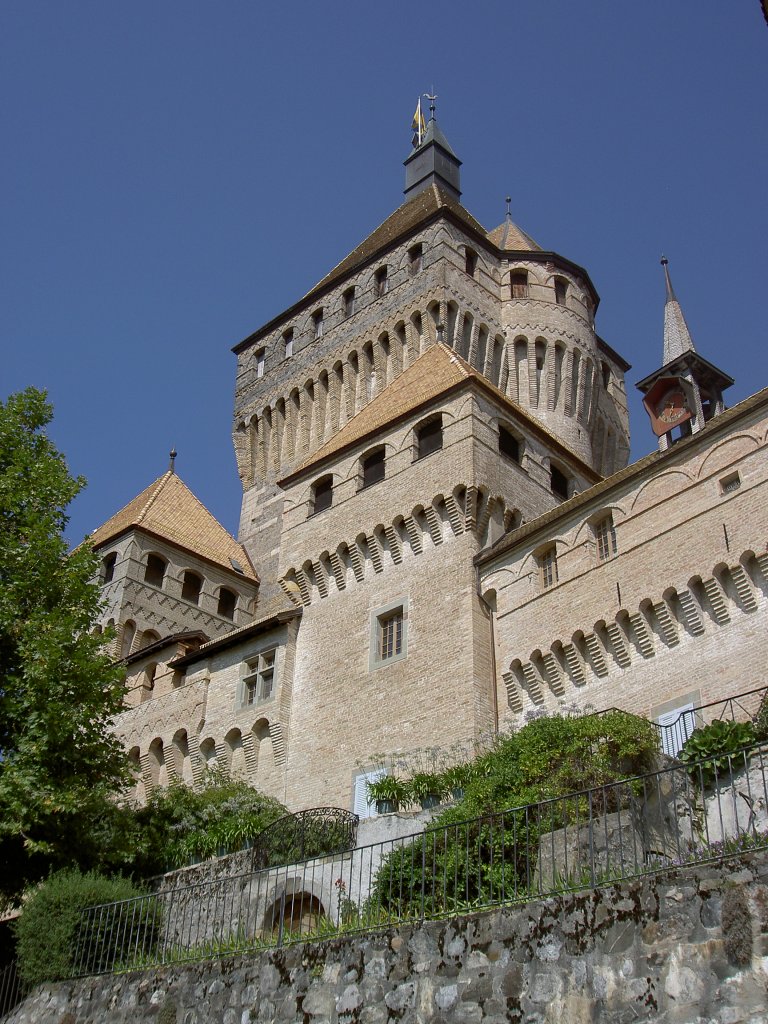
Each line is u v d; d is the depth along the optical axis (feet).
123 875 95.04
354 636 125.08
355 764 114.93
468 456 123.24
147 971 70.08
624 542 102.58
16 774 86.17
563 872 60.59
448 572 118.83
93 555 102.78
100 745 92.48
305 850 86.84
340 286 192.95
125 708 96.73
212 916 81.15
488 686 109.60
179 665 145.18
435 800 92.22
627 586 100.07
